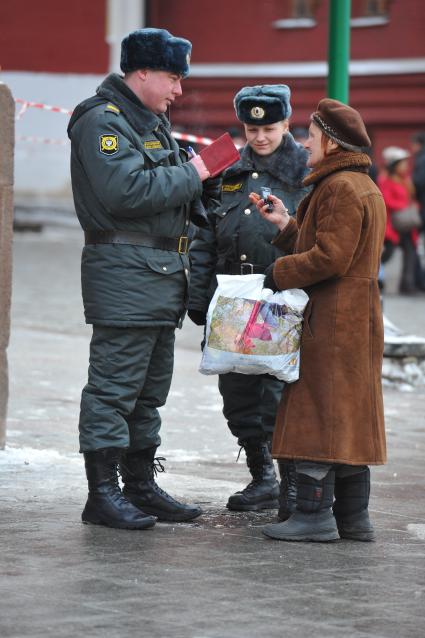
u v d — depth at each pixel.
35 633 6.71
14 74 52.16
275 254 9.95
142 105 9.25
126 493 9.63
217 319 9.05
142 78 9.27
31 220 47.12
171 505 9.55
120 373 9.18
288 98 9.93
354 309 8.89
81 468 11.14
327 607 7.33
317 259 8.73
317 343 8.91
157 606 7.23
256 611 7.21
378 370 9.05
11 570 7.88
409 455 12.70
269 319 8.95
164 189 8.98
